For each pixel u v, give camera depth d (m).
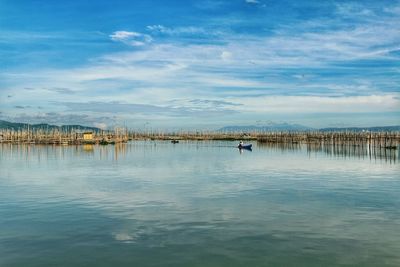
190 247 23.09
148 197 39.06
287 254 21.86
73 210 32.94
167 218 29.94
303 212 31.84
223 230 26.53
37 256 21.81
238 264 20.50
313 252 22.16
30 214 31.55
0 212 32.31
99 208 33.75
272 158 96.25
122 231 26.42
